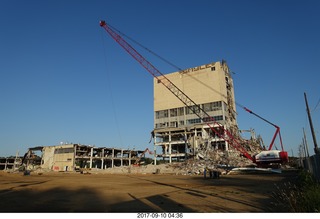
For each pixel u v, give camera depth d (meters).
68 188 23.20
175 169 71.31
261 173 55.56
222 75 101.12
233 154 80.88
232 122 106.94
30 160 110.69
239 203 14.36
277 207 12.79
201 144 88.06
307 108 27.97
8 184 27.81
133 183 30.31
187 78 102.69
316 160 21.69
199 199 15.99
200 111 96.81
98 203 14.32
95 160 106.19
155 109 106.69
